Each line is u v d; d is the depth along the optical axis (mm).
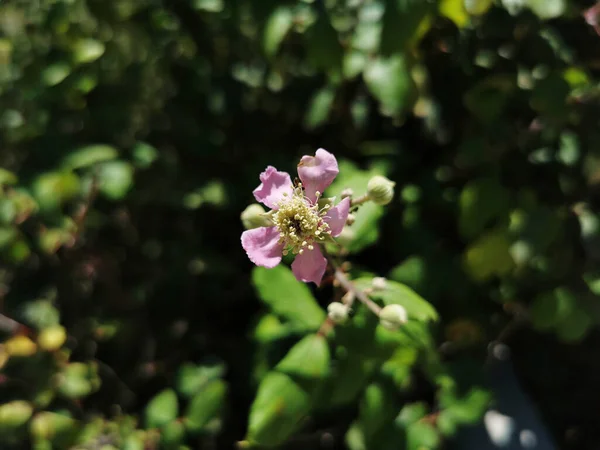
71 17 156
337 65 136
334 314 101
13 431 137
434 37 143
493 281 157
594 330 198
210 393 141
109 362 173
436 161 159
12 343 141
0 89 156
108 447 136
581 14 140
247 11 148
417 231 152
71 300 166
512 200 144
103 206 167
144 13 164
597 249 150
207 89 174
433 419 140
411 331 108
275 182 100
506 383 194
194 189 167
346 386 116
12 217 138
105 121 160
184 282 172
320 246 102
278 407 105
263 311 152
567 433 192
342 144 174
